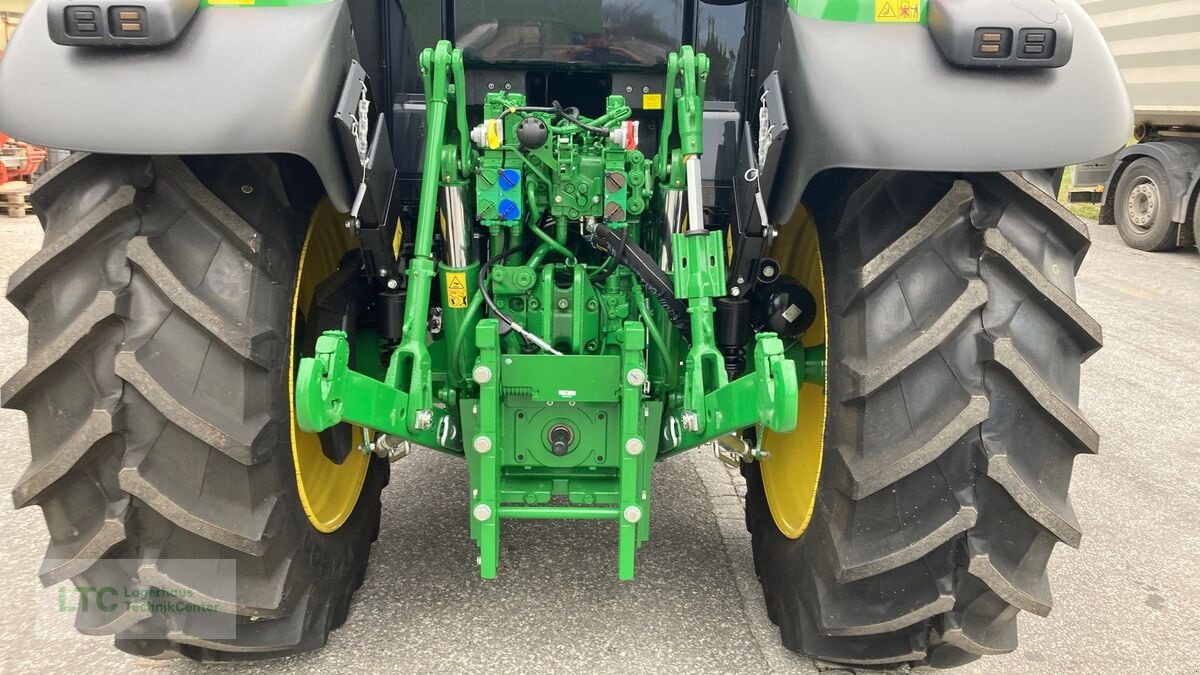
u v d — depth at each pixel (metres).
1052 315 1.81
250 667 2.23
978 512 1.84
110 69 1.64
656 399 2.39
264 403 1.86
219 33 1.69
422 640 2.36
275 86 1.65
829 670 2.29
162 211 1.77
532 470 2.32
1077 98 1.70
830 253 2.01
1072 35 1.67
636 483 2.15
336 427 2.26
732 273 2.14
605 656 2.32
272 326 1.87
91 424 1.69
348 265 2.32
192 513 1.78
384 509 3.11
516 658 2.30
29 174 8.95
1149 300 7.04
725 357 2.26
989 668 2.37
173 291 1.70
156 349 1.72
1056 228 1.85
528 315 2.29
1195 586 2.85
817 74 1.73
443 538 2.91
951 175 1.83
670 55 2.14
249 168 1.87
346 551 2.42
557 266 2.31
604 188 2.18
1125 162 9.75
